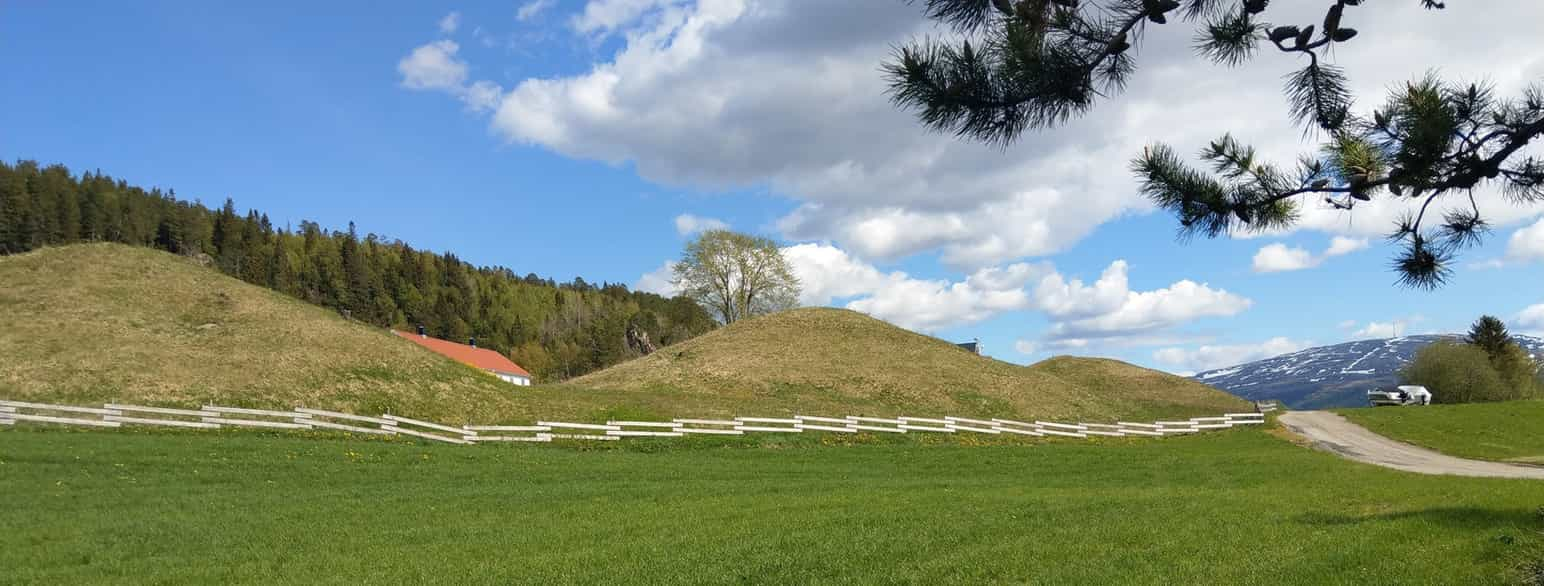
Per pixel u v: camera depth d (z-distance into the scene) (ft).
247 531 60.70
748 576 45.06
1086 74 22.94
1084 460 124.36
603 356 529.04
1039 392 226.79
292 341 173.78
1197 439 170.19
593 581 44.86
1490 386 260.01
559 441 134.10
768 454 130.00
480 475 95.09
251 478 86.43
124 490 76.33
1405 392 243.60
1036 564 45.88
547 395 180.04
